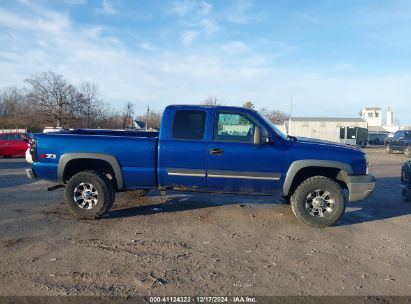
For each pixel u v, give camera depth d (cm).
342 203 666
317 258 521
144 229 641
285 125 5784
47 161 698
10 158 2267
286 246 568
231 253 534
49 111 6706
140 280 437
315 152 677
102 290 410
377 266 495
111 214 738
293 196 679
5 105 7694
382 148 4381
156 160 695
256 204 838
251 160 678
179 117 696
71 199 695
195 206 812
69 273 453
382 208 848
